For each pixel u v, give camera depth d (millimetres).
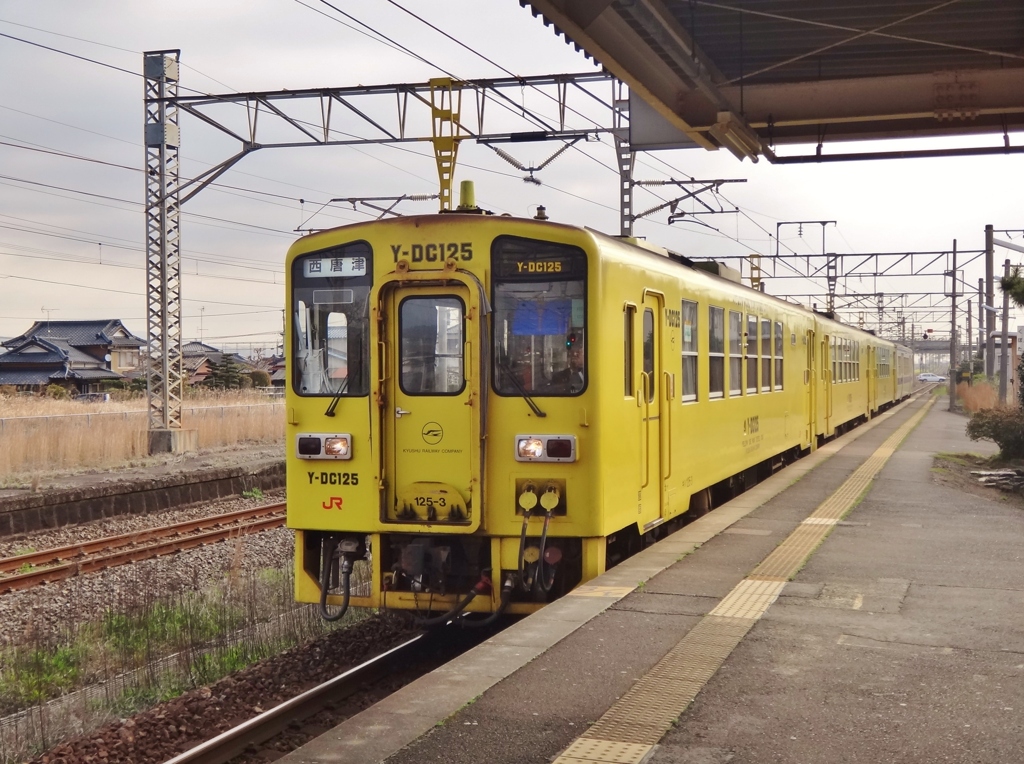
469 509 7758
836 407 24312
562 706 5066
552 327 7727
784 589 7594
